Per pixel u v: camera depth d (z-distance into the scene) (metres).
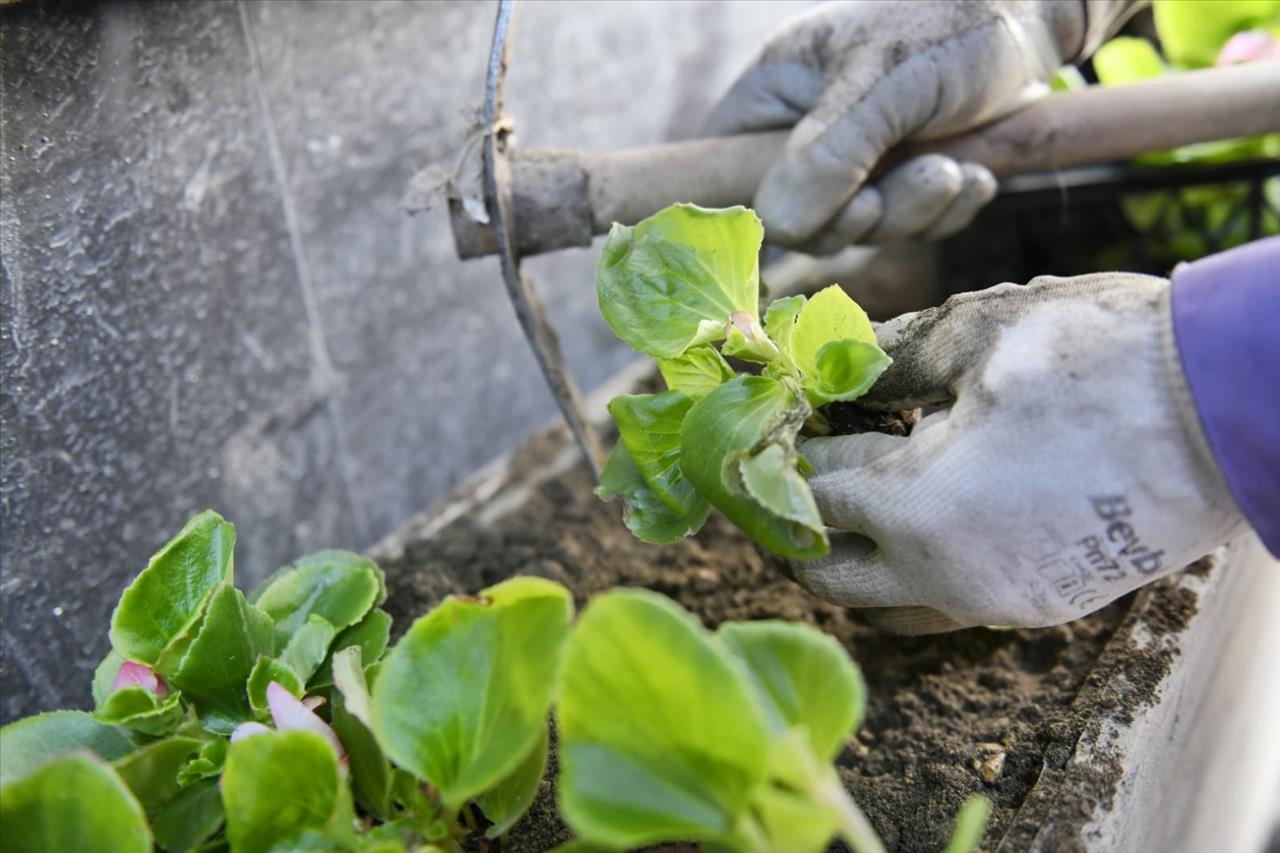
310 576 0.70
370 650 0.69
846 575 0.67
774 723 0.56
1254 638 0.82
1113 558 0.62
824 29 0.80
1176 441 0.60
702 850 0.62
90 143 0.74
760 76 0.82
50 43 0.71
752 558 0.85
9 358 0.72
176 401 0.80
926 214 0.79
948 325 0.65
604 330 1.08
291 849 0.60
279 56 0.82
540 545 0.87
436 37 0.89
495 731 0.58
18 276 0.72
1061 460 0.61
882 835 0.68
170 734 0.64
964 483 0.62
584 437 0.79
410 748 0.58
